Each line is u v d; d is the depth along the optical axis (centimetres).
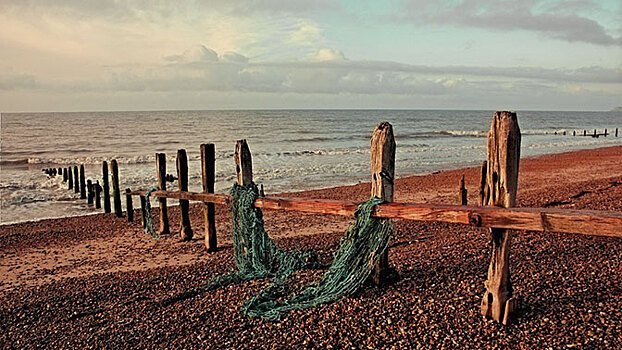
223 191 1867
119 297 660
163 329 533
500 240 461
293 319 520
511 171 457
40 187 2084
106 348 501
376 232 541
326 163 2880
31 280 816
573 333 441
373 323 495
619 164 2647
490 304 476
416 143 4631
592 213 413
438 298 536
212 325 530
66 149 3794
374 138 547
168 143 4378
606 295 516
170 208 1532
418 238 898
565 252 706
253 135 5462
